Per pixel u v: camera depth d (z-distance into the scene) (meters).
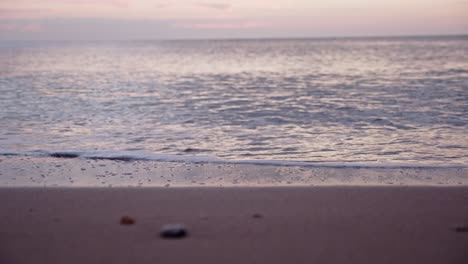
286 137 13.55
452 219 6.00
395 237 5.34
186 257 4.74
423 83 26.17
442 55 56.69
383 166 9.79
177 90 25.02
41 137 13.53
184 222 5.86
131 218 5.89
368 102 19.84
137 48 123.38
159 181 8.63
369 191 7.53
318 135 13.80
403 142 12.73
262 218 6.04
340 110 18.03
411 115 16.64
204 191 7.57
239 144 12.70
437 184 8.45
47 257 4.77
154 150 11.98
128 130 14.62
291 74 34.50
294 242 5.17
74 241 5.20
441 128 14.48
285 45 124.94
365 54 64.00
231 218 6.04
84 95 23.06
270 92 23.91
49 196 7.27
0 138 13.36
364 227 5.68
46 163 10.03
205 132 14.31
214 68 42.38
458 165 9.89
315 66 42.53
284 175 9.12
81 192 7.52
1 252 4.91
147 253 4.84
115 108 19.03
